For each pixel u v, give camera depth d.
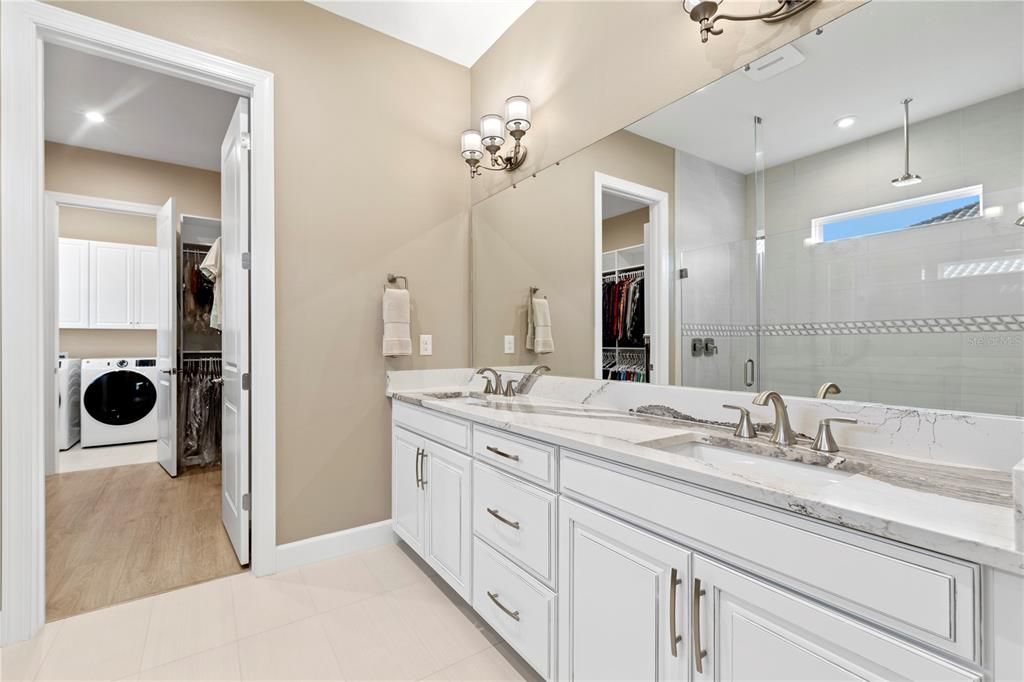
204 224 4.24
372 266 2.40
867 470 0.98
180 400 3.88
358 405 2.35
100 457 4.27
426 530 2.03
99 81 2.91
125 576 2.07
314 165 2.23
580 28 2.00
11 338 1.59
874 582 0.70
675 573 0.99
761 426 1.35
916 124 1.08
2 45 1.58
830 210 1.22
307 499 2.20
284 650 1.59
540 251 2.23
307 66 2.22
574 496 1.26
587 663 1.21
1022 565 0.56
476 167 2.49
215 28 1.99
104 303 4.65
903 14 1.10
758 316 1.37
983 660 0.61
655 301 1.68
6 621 1.58
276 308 2.12
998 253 0.96
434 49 2.62
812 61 1.25
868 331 1.15
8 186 1.58
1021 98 0.94
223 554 2.29
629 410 1.76
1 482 1.58
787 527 0.81
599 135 1.91
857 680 0.72
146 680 1.44
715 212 1.48
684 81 1.58
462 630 1.71
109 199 3.89
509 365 2.44
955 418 1.01
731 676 0.89
